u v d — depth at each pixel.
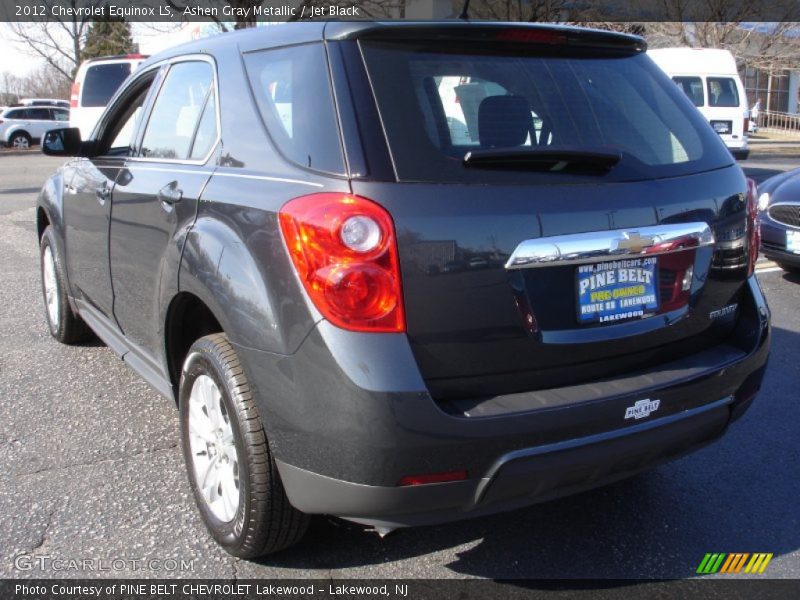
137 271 3.49
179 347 3.30
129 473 3.54
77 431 3.97
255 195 2.62
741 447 3.99
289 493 2.53
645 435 2.64
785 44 27.30
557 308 2.54
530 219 2.46
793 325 6.12
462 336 2.39
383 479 2.32
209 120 3.15
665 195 2.76
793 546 3.12
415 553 3.02
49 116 28.55
